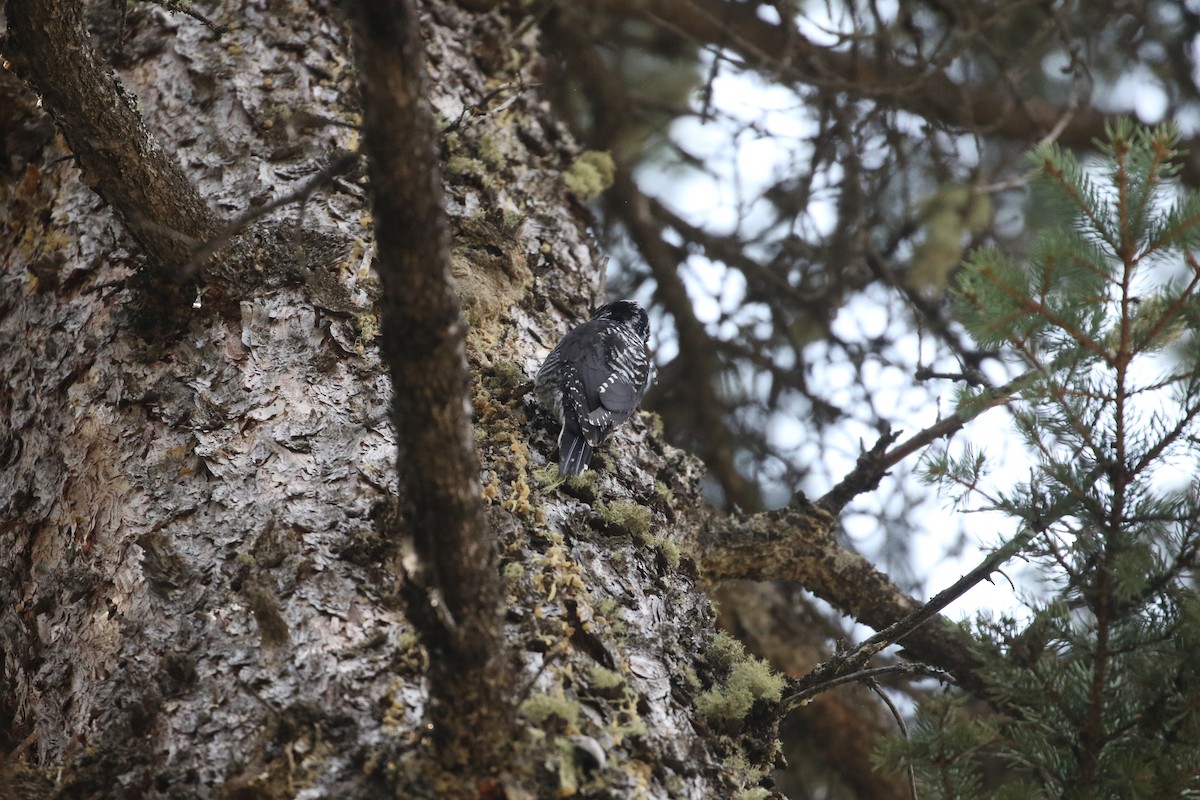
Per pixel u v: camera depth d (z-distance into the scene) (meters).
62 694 6.73
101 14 10.27
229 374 7.69
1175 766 5.88
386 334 5.17
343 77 9.79
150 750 5.96
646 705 6.50
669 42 14.80
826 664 7.10
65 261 8.76
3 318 9.02
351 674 6.04
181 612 6.46
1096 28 14.59
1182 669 6.07
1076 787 6.11
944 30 14.55
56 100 7.21
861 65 14.38
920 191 14.21
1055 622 6.29
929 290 13.00
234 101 9.45
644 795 5.91
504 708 5.48
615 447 8.92
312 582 6.46
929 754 6.26
